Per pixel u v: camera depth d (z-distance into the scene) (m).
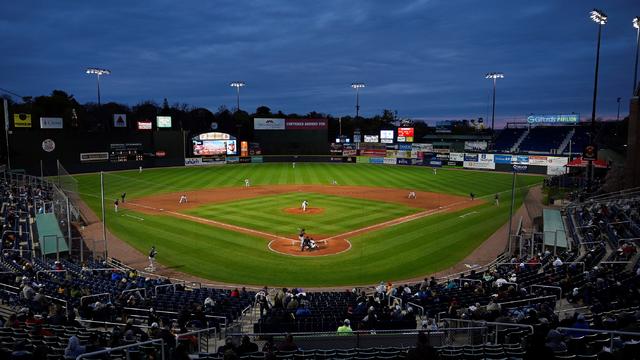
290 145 106.75
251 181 74.38
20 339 13.22
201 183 71.69
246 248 36.06
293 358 11.43
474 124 189.12
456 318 17.52
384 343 15.24
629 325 13.02
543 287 20.45
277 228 42.31
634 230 30.39
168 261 33.09
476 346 12.55
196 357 11.57
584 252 29.14
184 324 17.39
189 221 45.06
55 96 114.19
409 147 105.69
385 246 36.72
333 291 26.91
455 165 96.00
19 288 21.44
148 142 91.62
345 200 56.91
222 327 18.69
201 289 25.69
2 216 39.62
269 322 17.80
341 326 16.86
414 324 17.30
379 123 158.00
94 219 45.88
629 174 47.75
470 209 51.59
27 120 77.69
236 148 101.88
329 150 107.31
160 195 60.28
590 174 52.31
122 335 14.34
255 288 28.02
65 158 80.69
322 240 38.38
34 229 37.12
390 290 23.64
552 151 91.06
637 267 22.42
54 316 16.42
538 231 38.19
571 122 97.88
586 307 18.38
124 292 22.95
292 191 64.19
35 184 57.06
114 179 75.12
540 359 7.80
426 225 43.75
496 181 75.25
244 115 150.12
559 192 59.59
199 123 140.62
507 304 19.17
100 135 84.75
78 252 35.38
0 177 61.97
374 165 101.75
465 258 33.84
